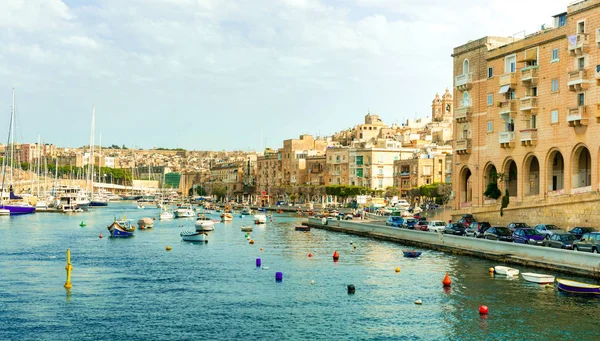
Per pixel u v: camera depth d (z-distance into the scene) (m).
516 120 97.75
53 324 51.12
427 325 49.66
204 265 79.81
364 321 51.16
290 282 67.06
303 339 46.81
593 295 55.91
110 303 58.00
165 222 170.88
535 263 68.38
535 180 96.25
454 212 113.69
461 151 111.19
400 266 75.94
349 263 79.88
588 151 87.25
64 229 138.62
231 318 52.66
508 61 100.25
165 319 52.53
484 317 51.12
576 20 84.88
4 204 198.88
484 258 78.19
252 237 119.50
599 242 65.06
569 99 85.94
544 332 46.91
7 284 66.62
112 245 104.44
